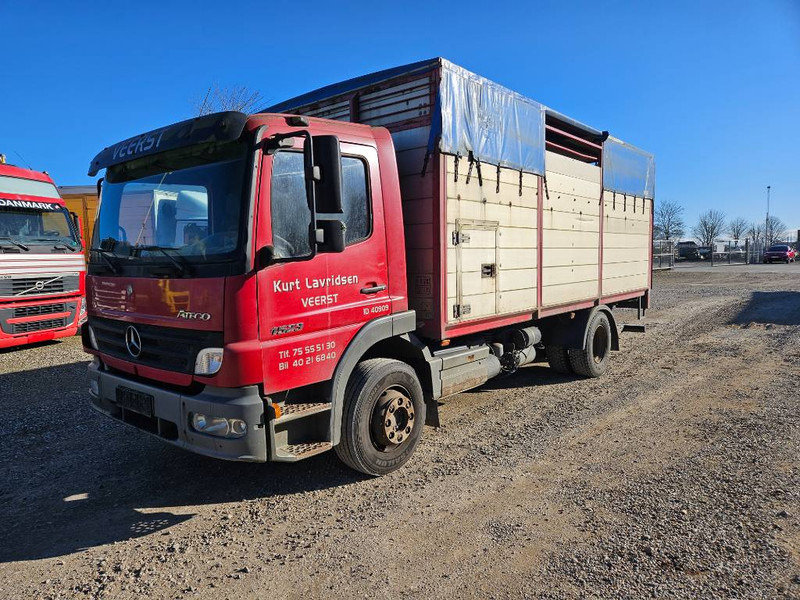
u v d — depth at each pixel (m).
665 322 13.77
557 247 7.13
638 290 9.93
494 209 5.77
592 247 8.10
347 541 3.65
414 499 4.25
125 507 4.22
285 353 3.87
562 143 7.66
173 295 3.95
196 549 3.60
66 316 10.62
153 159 4.36
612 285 8.85
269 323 3.79
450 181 5.06
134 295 4.28
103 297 4.67
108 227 4.73
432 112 4.93
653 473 4.59
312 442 4.20
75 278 10.75
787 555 3.32
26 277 9.91
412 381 4.86
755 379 7.68
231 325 3.65
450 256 5.12
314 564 3.39
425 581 3.19
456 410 6.60
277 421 3.83
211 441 3.73
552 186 6.95
